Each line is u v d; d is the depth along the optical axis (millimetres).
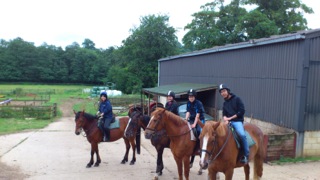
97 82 108625
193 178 8477
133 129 9555
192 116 7871
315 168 9570
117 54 55844
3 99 41625
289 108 11039
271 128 12133
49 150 12258
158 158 8500
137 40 48031
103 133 9727
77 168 9594
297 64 10625
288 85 11109
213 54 17594
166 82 26484
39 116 23359
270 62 12281
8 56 102312
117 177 8656
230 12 37719
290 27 34969
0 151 11867
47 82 106438
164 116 7266
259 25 31297
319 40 10453
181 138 7273
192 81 20812
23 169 9383
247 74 14047
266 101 12508
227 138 6020
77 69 107625
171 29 48344
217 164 6055
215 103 16656
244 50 14312
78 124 9539
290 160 10383
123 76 49312
